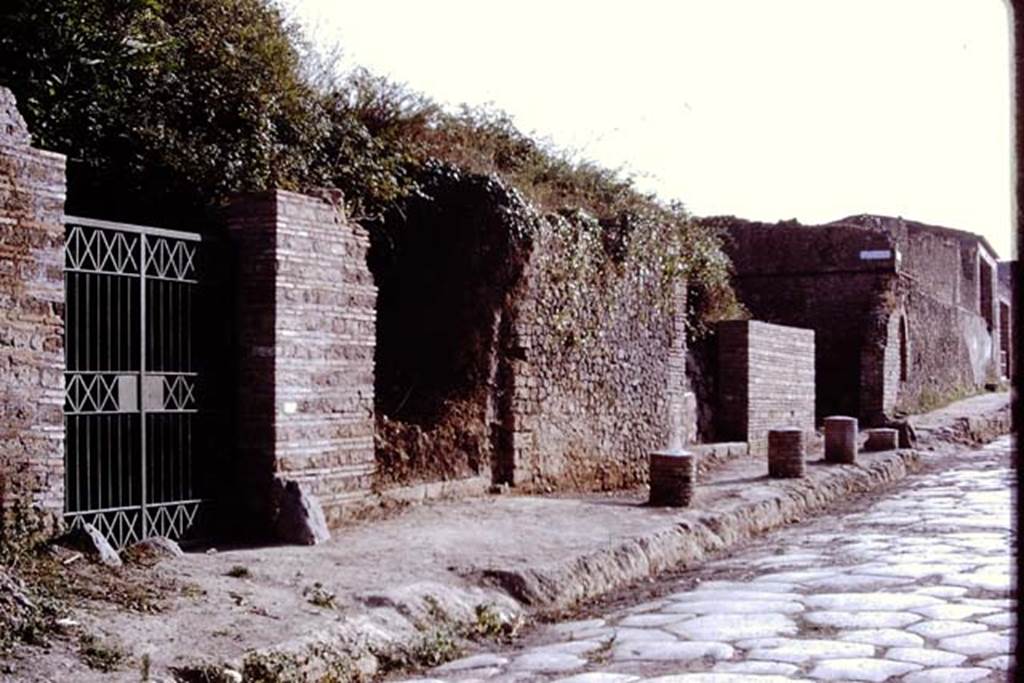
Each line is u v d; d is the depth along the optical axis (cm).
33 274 733
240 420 922
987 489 1631
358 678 637
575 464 1405
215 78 1061
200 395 913
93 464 901
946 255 3547
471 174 1294
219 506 918
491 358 1272
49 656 554
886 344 2683
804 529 1280
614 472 1493
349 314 996
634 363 1554
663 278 1641
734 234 2889
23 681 519
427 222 1295
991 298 4497
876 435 2091
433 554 870
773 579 915
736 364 2009
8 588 604
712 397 2012
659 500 1244
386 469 1134
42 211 741
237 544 874
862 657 625
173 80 1024
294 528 890
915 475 1953
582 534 1008
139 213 1009
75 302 851
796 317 2814
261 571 773
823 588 855
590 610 845
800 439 1602
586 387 1434
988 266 4497
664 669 620
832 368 2766
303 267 943
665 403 1639
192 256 895
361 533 949
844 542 1128
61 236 754
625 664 639
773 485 1495
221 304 932
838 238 2784
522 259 1297
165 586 706
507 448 1281
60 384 746
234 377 927
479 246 1284
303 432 938
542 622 808
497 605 793
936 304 3325
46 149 928
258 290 919
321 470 959
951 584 844
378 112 1324
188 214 995
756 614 766
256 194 923
